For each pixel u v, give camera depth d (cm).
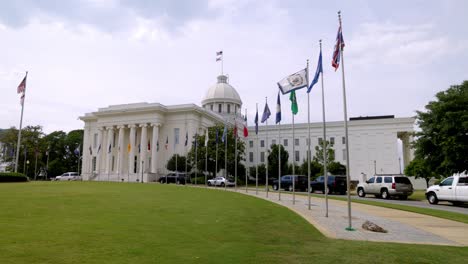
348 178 1279
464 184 2356
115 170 7306
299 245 930
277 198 2634
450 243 1028
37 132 8106
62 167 8581
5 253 743
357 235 1123
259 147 8681
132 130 7019
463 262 772
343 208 1986
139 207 1656
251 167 7288
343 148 8056
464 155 2634
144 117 6962
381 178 3153
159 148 7019
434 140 2873
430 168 3031
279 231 1139
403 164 7806
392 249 883
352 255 810
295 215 1537
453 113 2667
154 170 6606
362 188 3303
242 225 1221
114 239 909
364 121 7994
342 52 1382
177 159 6175
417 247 925
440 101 2894
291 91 2077
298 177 3959
